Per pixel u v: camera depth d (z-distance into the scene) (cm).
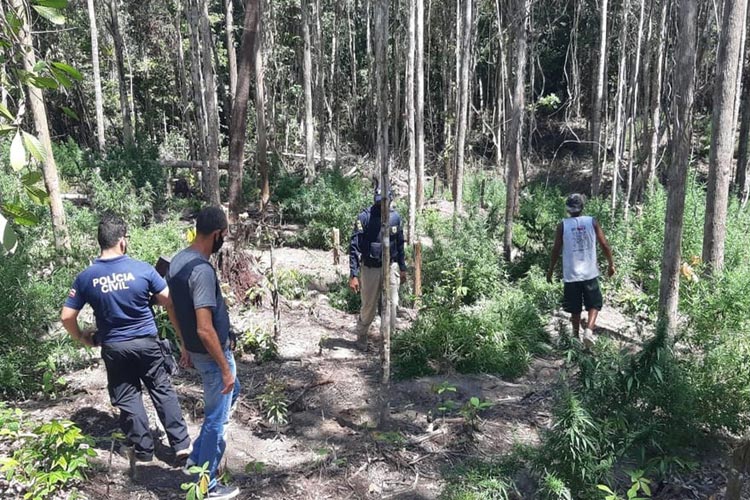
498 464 415
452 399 550
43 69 218
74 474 366
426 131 2861
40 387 517
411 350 623
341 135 2848
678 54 621
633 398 447
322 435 484
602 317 852
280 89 2891
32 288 541
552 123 2984
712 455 450
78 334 400
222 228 371
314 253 1158
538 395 564
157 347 416
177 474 417
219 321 375
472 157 2528
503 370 618
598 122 1457
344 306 832
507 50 1939
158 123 2981
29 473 358
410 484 420
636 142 2038
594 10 2161
